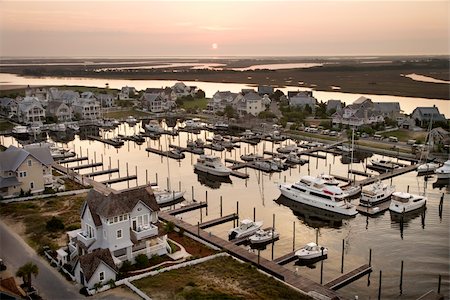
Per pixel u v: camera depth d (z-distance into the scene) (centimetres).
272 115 17850
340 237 7312
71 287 5116
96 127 17638
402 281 5784
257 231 7069
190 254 6019
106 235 5503
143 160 12556
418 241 7112
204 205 8594
